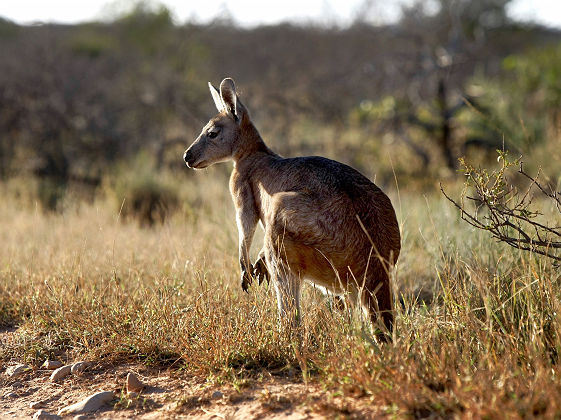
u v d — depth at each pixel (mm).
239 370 9297
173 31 52969
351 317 9281
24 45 36969
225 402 8367
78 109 32031
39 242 16594
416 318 9320
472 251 11102
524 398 6918
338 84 39219
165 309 10734
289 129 33469
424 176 27609
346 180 9492
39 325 11586
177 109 34250
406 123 31156
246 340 9672
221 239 15188
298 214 9211
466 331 8594
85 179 28266
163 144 31031
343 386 7969
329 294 10406
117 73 36969
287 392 8391
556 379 7281
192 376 9422
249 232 11023
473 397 7035
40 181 27531
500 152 9805
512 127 23531
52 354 10594
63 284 12391
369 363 8102
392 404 7367
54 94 32219
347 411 7512
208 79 42969
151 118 33688
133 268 13367
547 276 9266
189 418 8117
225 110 11969
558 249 10758
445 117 29062
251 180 11172
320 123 35781
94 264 13812
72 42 46062
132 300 11805
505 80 35125
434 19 39875
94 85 33844
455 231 13156
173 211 21750
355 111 34875
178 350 9992
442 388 7684
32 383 9734
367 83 38062
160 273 12562
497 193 9625
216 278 12039
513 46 54625
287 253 9367
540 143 21656
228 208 17953
